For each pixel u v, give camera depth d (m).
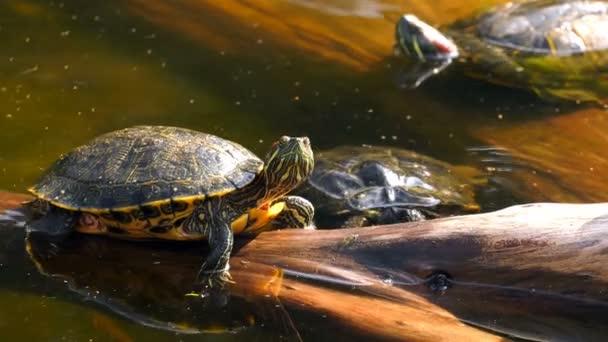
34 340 4.36
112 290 4.80
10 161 6.61
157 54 9.00
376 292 4.64
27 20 9.68
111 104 7.86
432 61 9.25
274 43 9.23
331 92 8.38
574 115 7.85
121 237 5.07
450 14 10.55
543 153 7.12
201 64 8.84
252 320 4.50
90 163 4.89
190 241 5.08
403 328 4.38
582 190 6.48
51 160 6.68
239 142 7.22
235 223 4.87
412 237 4.74
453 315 4.50
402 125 7.74
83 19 9.72
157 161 4.79
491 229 4.62
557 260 4.45
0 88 8.09
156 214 4.68
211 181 4.72
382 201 6.24
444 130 7.63
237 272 4.77
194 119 7.65
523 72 8.94
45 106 7.76
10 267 4.94
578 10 9.93
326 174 6.59
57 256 5.02
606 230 4.40
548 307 4.50
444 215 6.17
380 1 10.43
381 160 6.68
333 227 6.12
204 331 4.43
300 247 4.88
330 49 9.23
